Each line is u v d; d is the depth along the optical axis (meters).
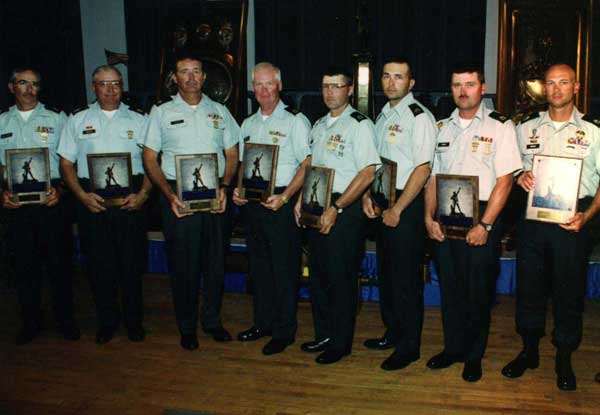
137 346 3.19
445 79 5.79
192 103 3.01
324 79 2.78
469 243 2.63
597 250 3.98
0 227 4.19
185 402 2.57
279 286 3.06
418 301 2.86
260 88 2.91
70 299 3.29
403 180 2.72
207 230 3.11
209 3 5.38
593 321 3.51
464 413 2.46
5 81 5.50
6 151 3.09
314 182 2.81
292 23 5.95
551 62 5.01
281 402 2.56
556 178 2.57
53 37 6.03
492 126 2.59
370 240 4.19
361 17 4.00
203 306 3.25
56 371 2.89
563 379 2.66
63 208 3.25
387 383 2.73
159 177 2.99
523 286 2.76
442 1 5.68
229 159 3.14
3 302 3.97
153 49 6.22
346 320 2.94
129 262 3.16
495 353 3.05
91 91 6.34
